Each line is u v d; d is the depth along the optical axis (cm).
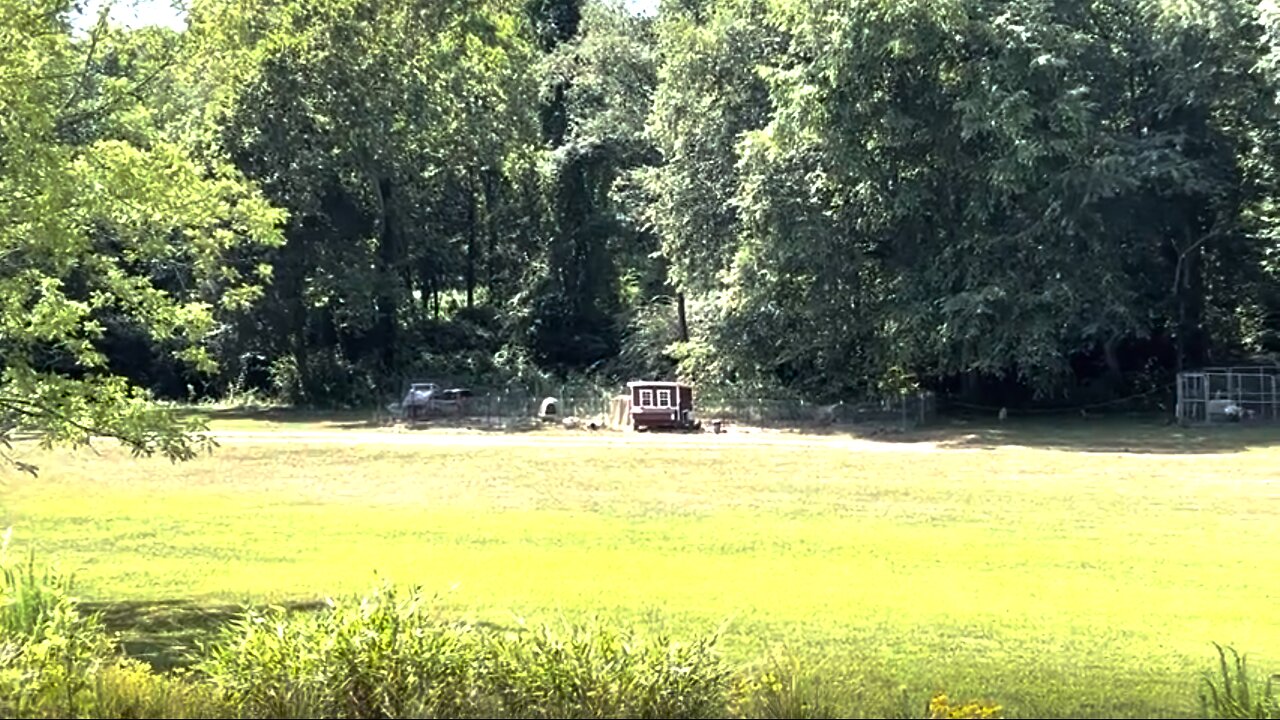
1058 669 1129
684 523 2473
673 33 5334
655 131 5391
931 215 4778
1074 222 4369
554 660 672
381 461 3731
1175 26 4544
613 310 6569
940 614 1518
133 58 1372
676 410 4803
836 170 4644
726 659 1009
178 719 611
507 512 2675
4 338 1291
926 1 4394
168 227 1371
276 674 673
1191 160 4456
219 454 3869
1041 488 2956
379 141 5719
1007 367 4656
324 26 5472
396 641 697
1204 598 1647
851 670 977
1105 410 4897
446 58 5731
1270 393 4444
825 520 2503
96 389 1303
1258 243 4766
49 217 1195
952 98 4569
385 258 6150
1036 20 4412
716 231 5234
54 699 654
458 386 5903
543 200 6544
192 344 1499
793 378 5319
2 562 1241
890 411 4831
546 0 7412
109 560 1997
